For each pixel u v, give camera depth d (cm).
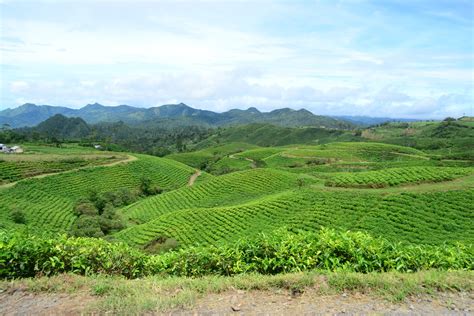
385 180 4844
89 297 797
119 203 7681
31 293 815
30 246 945
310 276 880
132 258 1058
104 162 10144
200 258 1041
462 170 5047
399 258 1003
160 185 9644
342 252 1020
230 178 7631
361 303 777
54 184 7869
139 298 767
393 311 746
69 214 6581
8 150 11675
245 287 846
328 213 4203
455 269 1002
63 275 901
